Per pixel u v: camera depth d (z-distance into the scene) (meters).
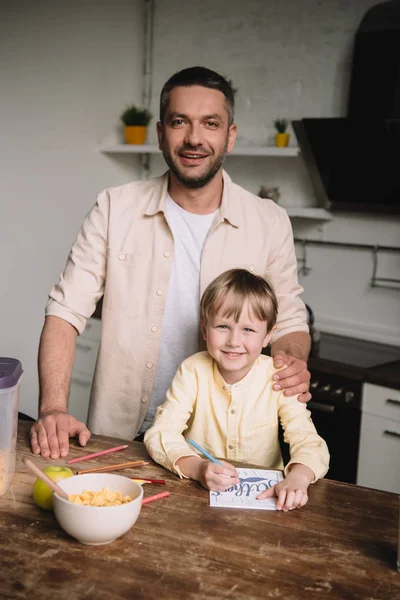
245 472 1.38
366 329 3.32
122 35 4.01
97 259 1.91
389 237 3.19
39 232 3.89
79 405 3.67
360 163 2.95
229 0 3.60
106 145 3.95
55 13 3.77
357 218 3.29
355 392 2.67
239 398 1.59
